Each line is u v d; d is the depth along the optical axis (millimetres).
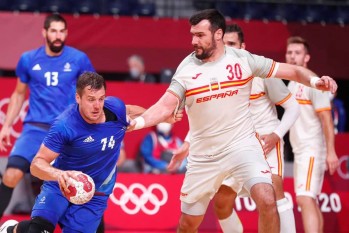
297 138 21281
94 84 13852
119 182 24438
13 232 16109
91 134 14609
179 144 27328
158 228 24359
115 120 14812
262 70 15742
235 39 18031
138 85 27828
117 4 37469
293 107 17891
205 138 15992
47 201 15508
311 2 38562
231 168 15828
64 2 37031
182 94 15570
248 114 16094
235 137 15875
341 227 25359
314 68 33219
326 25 33219
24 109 26828
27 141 20875
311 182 21047
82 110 14227
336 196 25625
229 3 38094
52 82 21109
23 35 30875
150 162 26844
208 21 15141
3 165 24344
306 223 20719
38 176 14148
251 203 24812
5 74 32156
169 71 30609
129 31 32344
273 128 18016
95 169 15297
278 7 38375
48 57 21266
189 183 16766
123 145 27422
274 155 17766
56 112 21109
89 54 32094
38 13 33750
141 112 16031
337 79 33688
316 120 21141
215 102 15492
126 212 24297
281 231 17406
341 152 26703
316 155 21125
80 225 15664
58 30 20812
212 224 24625
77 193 13688
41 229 15203
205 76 15398
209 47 15234
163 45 32531
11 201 23594
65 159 14984
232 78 15414
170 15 37719
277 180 17656
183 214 17250
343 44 33312
